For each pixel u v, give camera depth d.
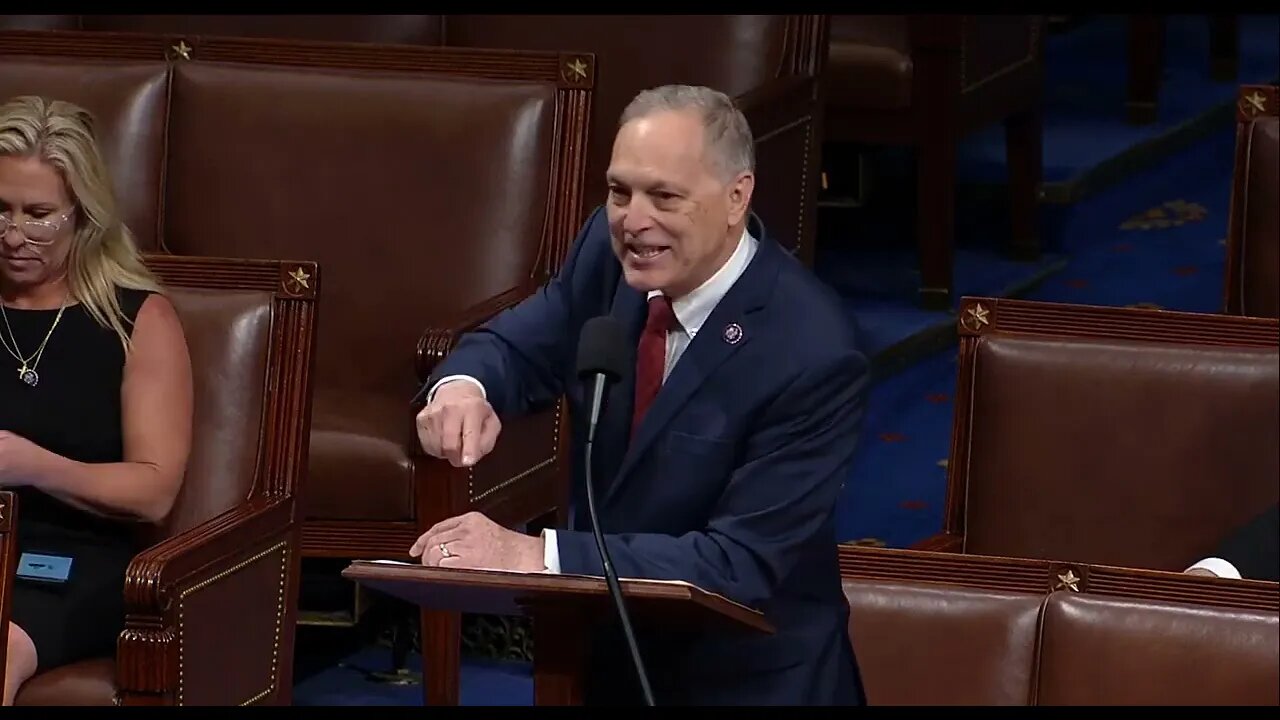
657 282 9.86
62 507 13.36
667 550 9.73
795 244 20.19
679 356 10.27
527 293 16.28
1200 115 29.91
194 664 12.69
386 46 17.38
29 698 12.56
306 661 17.36
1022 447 12.98
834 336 10.07
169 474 13.27
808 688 10.31
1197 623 10.08
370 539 15.82
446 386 10.79
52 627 12.91
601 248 10.98
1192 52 33.50
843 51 23.11
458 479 15.35
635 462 10.16
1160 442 12.70
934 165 23.12
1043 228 26.36
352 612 17.39
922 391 22.08
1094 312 13.05
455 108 16.92
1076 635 10.34
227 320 13.92
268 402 13.88
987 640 10.65
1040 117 25.20
